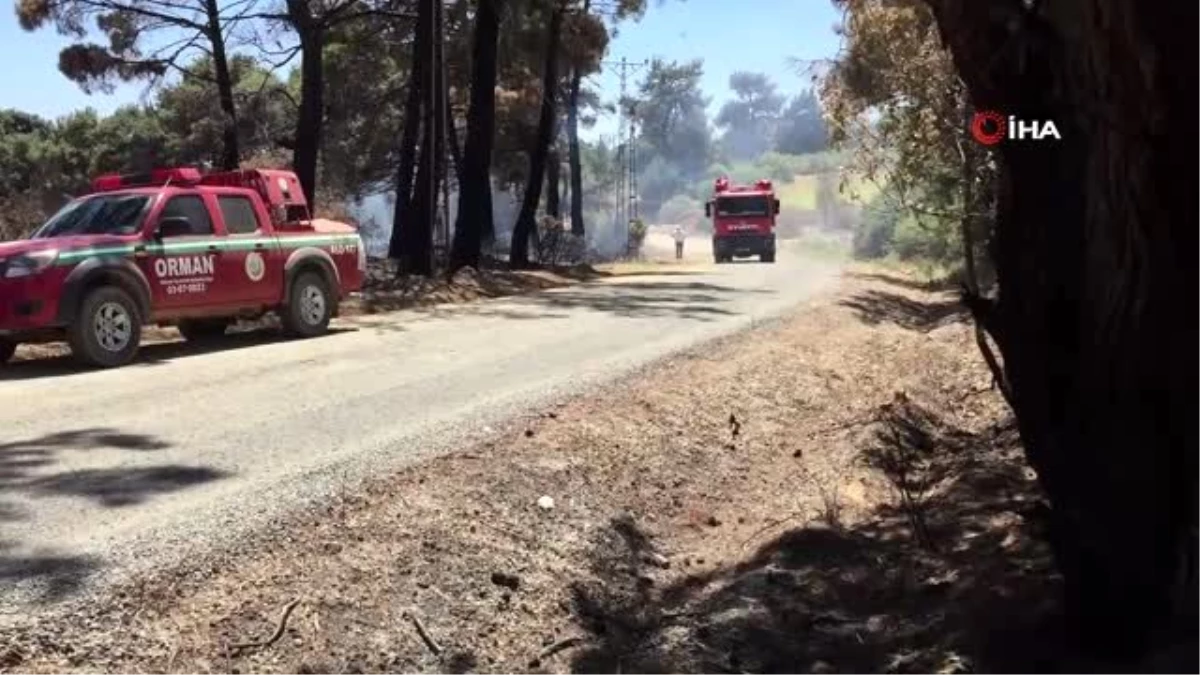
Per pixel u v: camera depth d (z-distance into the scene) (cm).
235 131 2836
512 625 538
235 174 1423
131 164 3916
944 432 1073
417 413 888
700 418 994
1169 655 388
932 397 1195
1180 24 347
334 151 4666
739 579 637
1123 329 393
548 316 1712
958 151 963
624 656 530
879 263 3934
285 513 600
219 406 916
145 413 884
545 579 594
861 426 1023
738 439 969
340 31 3447
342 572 539
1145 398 391
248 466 704
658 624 579
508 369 1138
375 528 597
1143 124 367
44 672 412
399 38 3819
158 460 718
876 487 857
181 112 3631
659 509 769
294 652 463
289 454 738
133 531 563
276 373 1102
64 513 595
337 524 594
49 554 525
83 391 996
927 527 712
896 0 1073
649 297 2111
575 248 4309
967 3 417
